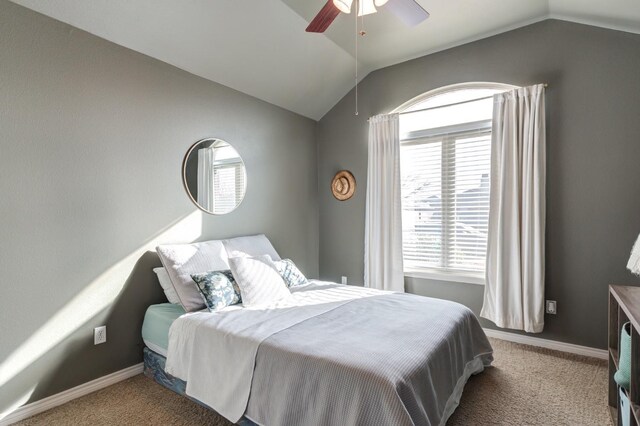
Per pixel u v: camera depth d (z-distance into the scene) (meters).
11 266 1.90
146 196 2.55
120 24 2.28
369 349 1.59
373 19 2.82
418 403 1.38
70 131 2.13
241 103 3.35
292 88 3.61
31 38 1.97
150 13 2.30
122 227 2.40
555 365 2.53
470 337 2.24
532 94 2.79
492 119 3.00
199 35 2.61
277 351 1.62
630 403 1.44
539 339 2.89
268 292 2.52
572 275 2.75
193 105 2.90
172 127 2.73
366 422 1.31
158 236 2.62
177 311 2.39
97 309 2.27
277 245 3.76
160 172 2.64
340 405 1.38
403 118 3.74
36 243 1.99
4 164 1.87
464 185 3.37
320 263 4.34
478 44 3.16
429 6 2.67
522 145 2.86
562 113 2.76
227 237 3.19
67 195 2.12
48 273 2.04
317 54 3.28
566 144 2.75
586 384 2.26
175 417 1.94
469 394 2.13
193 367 1.96
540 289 2.77
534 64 2.89
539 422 1.86
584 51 2.68
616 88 2.57
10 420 1.88
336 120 4.15
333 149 4.18
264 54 3.04
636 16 2.32
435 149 3.54
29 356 1.96
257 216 3.52
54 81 2.06
